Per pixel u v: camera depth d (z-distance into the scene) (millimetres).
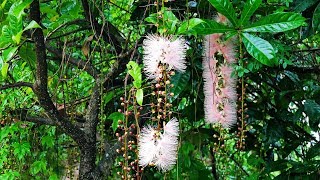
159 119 666
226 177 1321
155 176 1088
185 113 1005
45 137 1154
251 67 764
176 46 649
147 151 653
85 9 906
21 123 1088
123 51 924
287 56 936
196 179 1084
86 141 873
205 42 766
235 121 769
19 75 1072
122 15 1142
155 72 655
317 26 810
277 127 1055
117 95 1050
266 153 1153
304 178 997
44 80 764
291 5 824
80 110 1150
